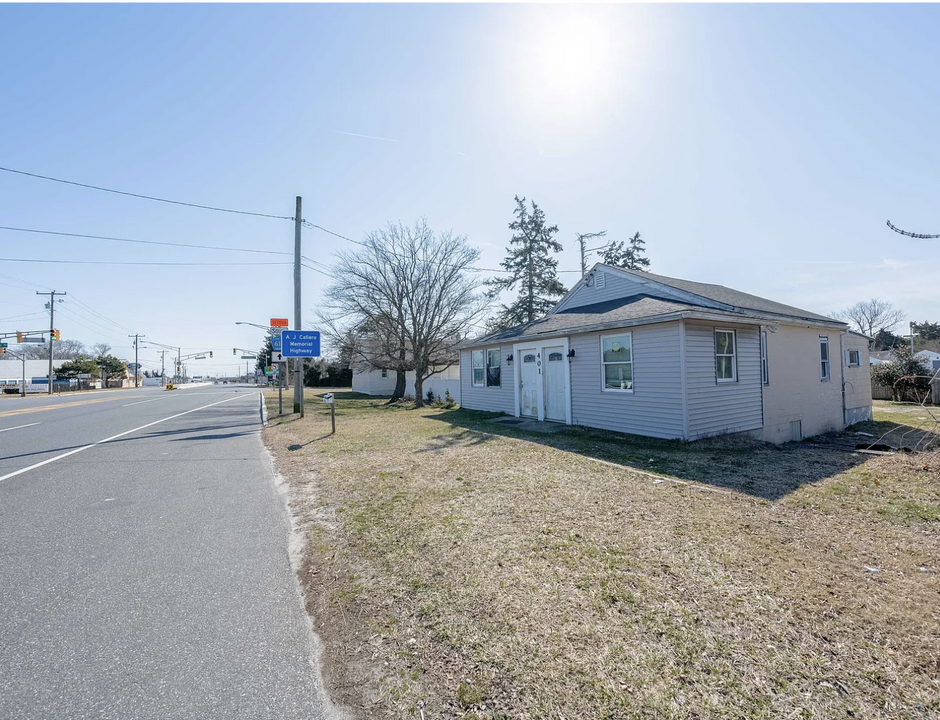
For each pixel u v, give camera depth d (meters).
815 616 2.80
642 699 2.14
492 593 3.12
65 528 4.57
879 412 16.86
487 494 5.36
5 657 2.52
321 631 2.78
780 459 7.20
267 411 17.22
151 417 15.48
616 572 3.38
